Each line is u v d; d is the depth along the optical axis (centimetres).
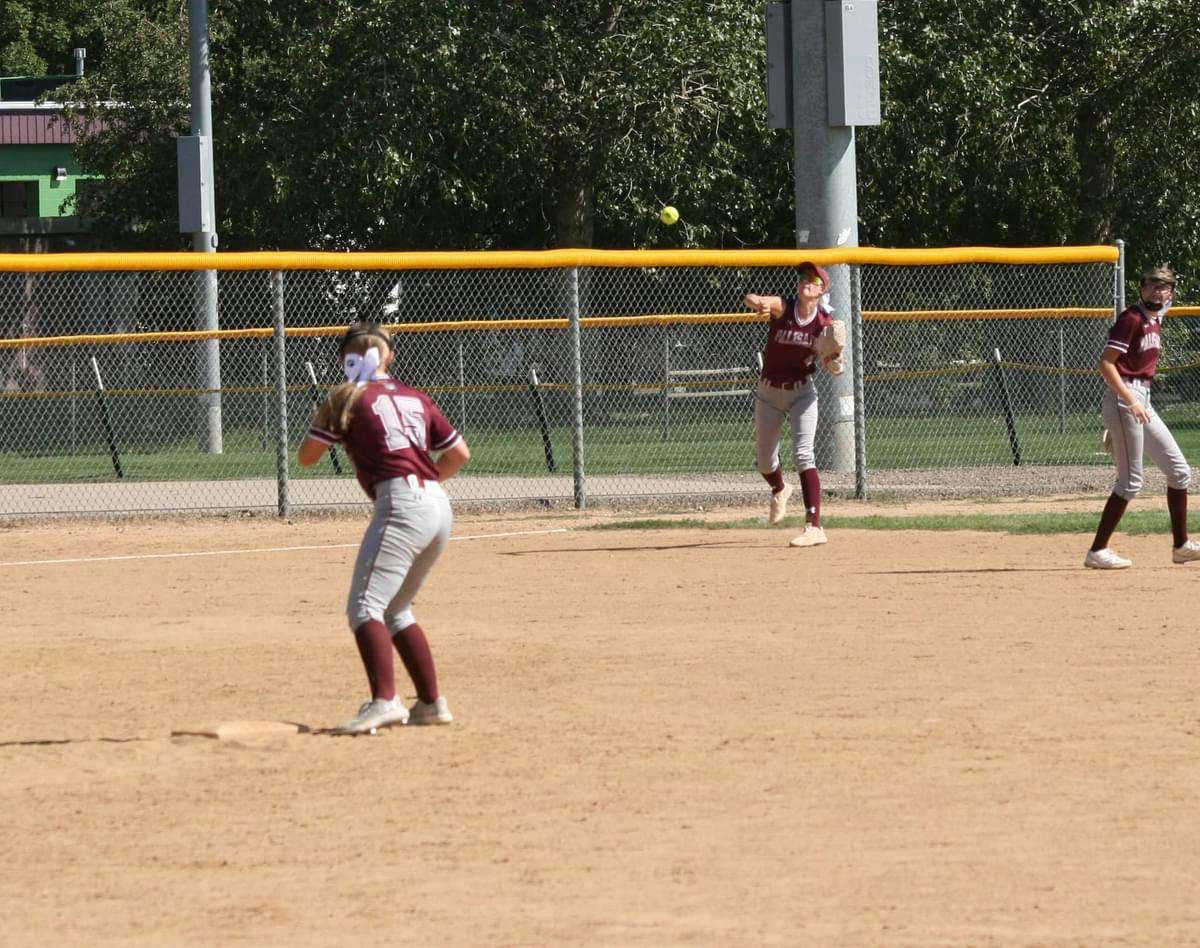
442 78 8200
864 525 4353
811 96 5394
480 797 1861
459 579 3562
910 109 8688
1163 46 8562
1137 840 1656
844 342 3809
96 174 10806
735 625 2955
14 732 2222
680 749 2062
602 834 1706
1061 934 1384
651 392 8038
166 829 1753
